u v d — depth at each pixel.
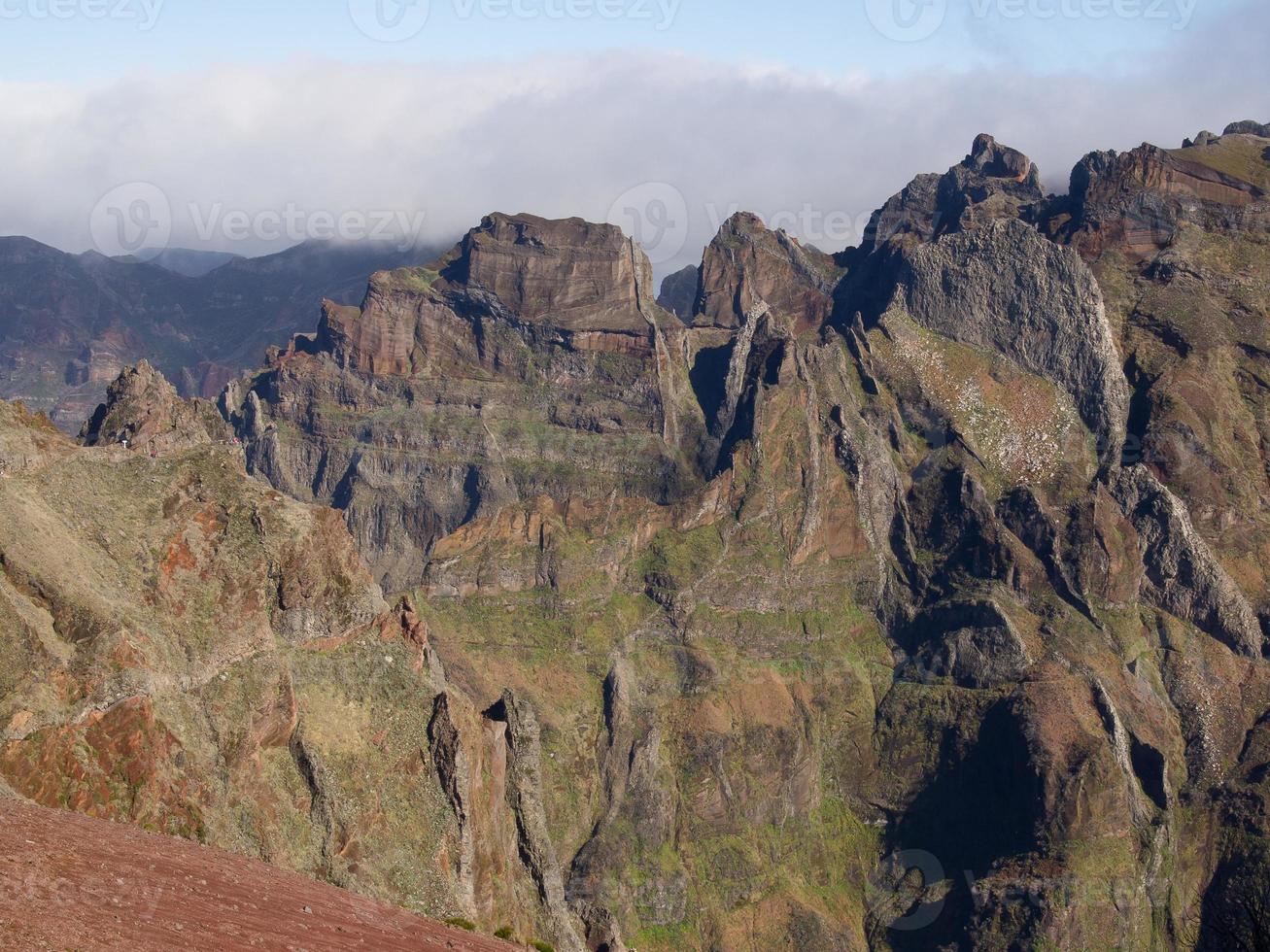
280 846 127.88
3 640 113.94
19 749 109.69
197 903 87.75
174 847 105.81
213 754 126.75
